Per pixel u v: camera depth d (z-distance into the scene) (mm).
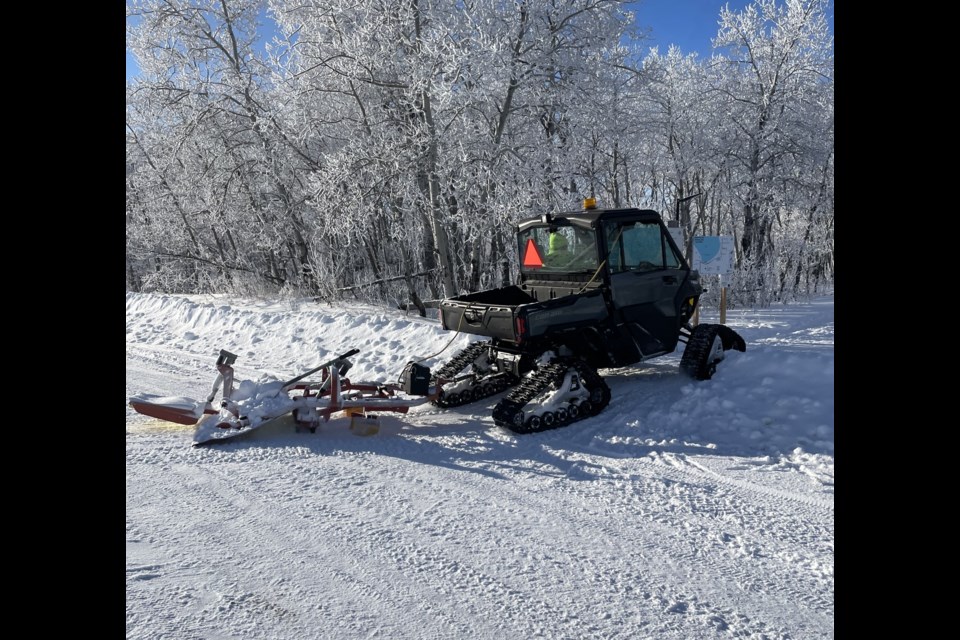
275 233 18328
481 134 13953
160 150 19531
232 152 18359
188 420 6148
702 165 22250
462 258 15359
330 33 15836
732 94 21828
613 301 6762
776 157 21609
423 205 14336
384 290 16953
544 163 13977
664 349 7277
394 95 14922
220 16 18203
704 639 2918
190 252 20656
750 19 21766
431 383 7125
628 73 17719
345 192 14406
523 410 6391
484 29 13062
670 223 8344
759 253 22109
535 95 14203
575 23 14758
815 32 21312
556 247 7266
